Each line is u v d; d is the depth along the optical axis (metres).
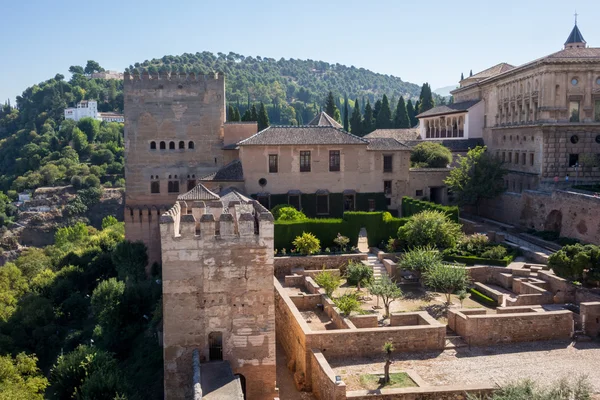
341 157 66.12
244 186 64.81
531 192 61.62
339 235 54.94
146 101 72.81
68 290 70.19
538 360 31.34
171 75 72.94
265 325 30.02
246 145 64.12
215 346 30.09
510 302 40.56
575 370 29.84
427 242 51.06
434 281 41.50
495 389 25.41
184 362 29.73
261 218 29.45
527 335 34.31
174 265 29.17
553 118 63.31
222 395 25.56
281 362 36.06
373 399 26.20
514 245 53.00
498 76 75.19
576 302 40.16
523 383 23.30
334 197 66.12
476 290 45.09
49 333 57.75
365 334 32.28
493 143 78.69
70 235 115.62
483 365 30.73
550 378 28.80
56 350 56.47
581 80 63.47
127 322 51.56
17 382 37.56
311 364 31.50
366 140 67.12
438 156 74.31
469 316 34.00
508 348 33.28
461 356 32.12
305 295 41.66
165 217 28.98
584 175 63.25
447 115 90.06
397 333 32.69
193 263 29.28
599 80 63.56
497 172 67.50
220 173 65.25
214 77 73.56
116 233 99.12
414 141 90.06
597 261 39.50
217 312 29.67
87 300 68.12
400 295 39.25
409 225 52.56
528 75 67.31
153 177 73.50
